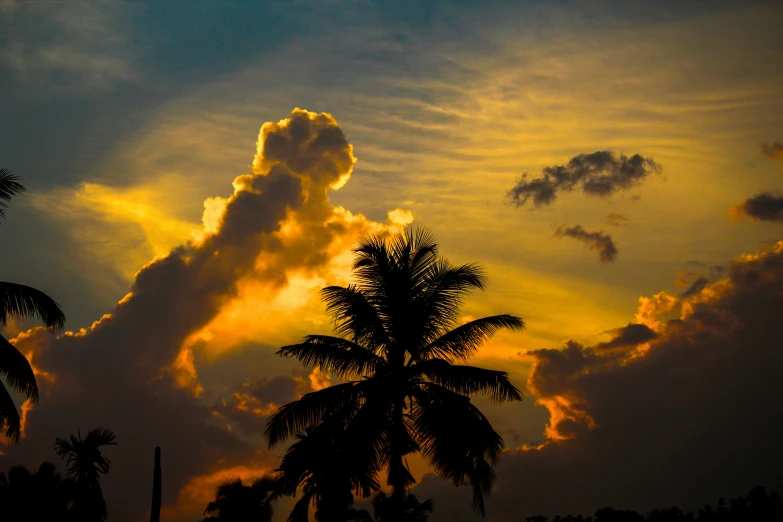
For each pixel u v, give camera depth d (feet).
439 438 66.33
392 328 71.56
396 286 72.84
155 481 79.82
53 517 82.17
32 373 71.05
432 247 75.72
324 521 65.31
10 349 70.18
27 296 69.87
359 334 70.13
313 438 68.23
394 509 93.56
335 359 70.59
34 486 81.76
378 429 66.18
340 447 66.08
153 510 78.43
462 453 65.98
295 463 69.10
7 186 73.72
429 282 73.92
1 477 81.56
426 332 71.46
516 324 70.18
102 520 90.43
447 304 72.69
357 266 75.00
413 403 69.67
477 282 73.10
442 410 66.59
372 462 66.03
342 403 69.72
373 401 67.31
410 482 67.82
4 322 70.18
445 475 67.41
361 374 71.67
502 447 67.21
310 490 69.72
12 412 70.03
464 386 67.62
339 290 71.67
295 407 69.31
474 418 66.95
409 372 69.36
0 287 69.21
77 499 87.86
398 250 75.56
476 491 68.13
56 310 71.36
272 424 69.26
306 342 72.84
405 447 67.15
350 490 67.82
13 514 79.10
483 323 70.13
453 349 70.90
